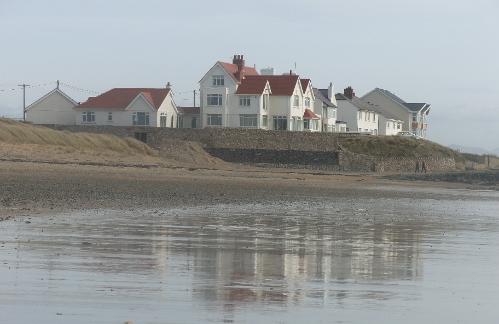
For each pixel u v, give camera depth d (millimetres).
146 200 73688
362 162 178125
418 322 25375
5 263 33312
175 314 24859
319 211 72250
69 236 43500
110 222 52156
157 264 35094
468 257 42188
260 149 170625
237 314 25203
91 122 199250
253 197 88500
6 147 126375
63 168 112500
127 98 198500
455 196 116375
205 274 32844
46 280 29719
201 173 132125
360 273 34969
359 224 60469
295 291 29625
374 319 25375
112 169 119938
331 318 25203
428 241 50062
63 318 23828
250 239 47094
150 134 171750
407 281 33094
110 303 26094
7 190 73375
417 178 166000
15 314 24172
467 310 27484
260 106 194625
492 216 75500
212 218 59438
